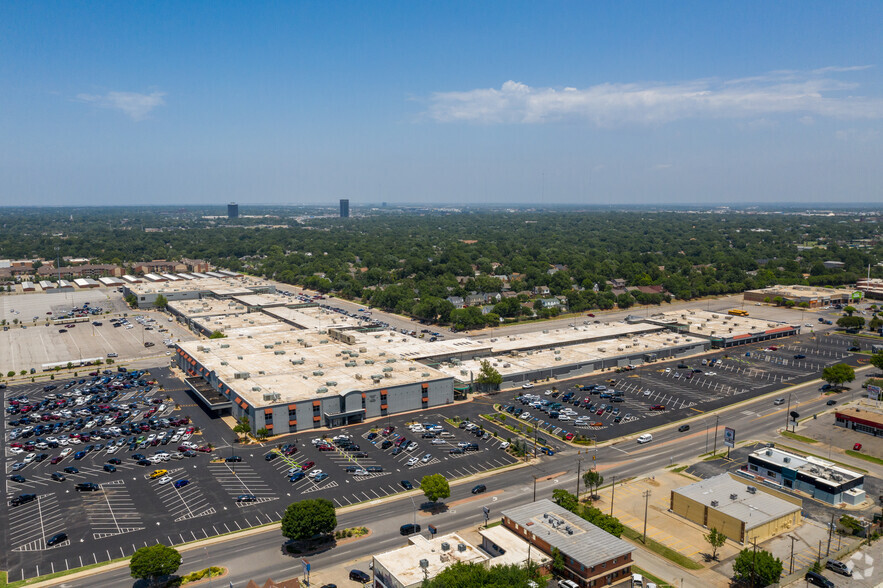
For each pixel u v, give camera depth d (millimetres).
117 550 107125
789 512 115000
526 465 143250
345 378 186750
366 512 120750
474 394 197500
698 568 103125
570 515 110312
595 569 95750
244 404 164000
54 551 106938
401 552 97125
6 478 136625
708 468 141625
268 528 114500
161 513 120188
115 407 184125
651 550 108625
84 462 144750
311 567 101812
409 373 192875
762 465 137500
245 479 135000
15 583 97625
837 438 158625
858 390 198875
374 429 164750
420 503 124438
